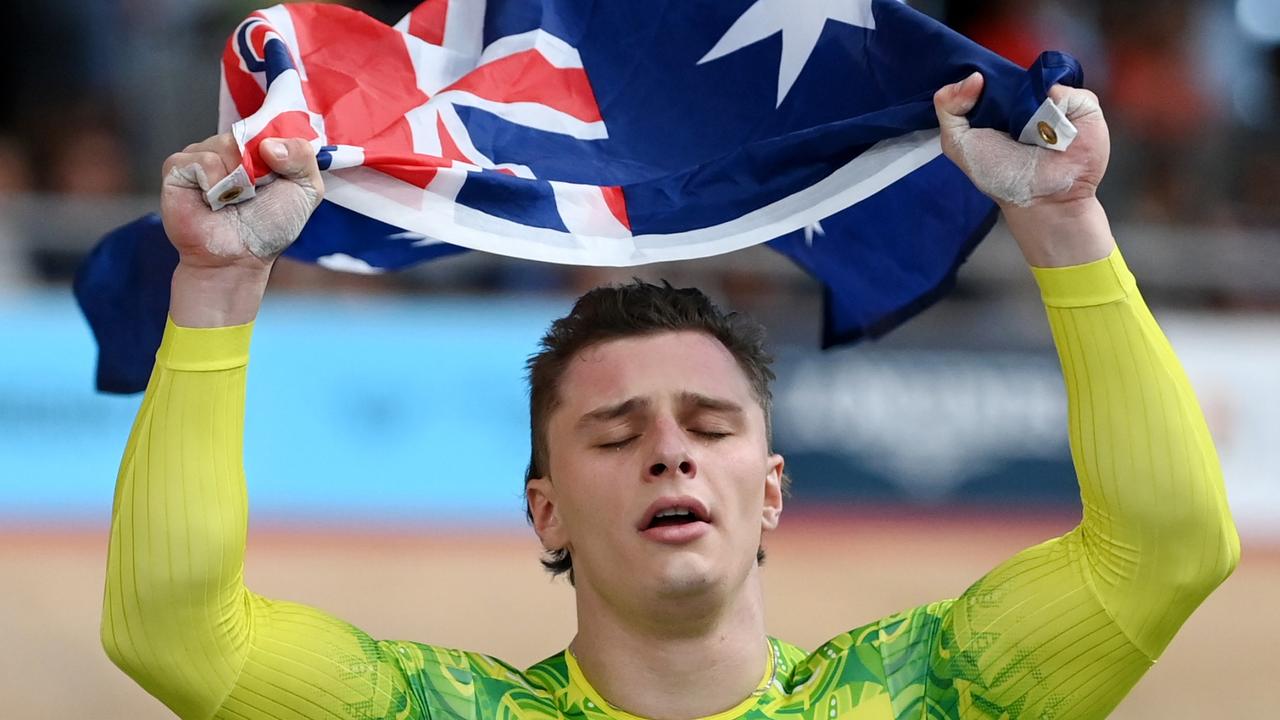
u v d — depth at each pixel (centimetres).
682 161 431
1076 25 1419
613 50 440
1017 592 392
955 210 440
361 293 1124
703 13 434
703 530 379
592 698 396
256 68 404
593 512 388
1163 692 932
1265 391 1203
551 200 407
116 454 1070
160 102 1344
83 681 883
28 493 1056
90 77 1338
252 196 353
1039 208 372
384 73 423
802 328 1148
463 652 407
